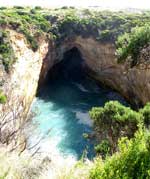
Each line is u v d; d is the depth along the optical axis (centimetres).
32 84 5128
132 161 786
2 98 3481
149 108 2825
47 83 7206
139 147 807
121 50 3731
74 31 6956
